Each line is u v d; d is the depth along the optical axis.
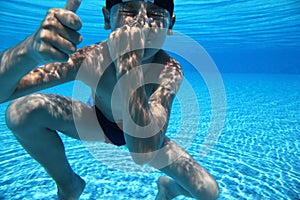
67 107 0.84
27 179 1.50
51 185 1.44
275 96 5.06
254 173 1.68
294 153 2.07
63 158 0.90
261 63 21.92
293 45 12.65
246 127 2.84
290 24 8.38
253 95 5.18
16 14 6.88
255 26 8.76
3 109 3.38
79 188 0.99
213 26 8.73
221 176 1.62
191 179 0.87
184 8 6.88
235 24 8.53
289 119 3.21
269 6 6.89
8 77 0.53
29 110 0.77
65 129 0.87
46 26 0.40
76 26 0.40
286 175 1.66
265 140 2.40
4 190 1.37
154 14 0.62
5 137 2.28
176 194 1.07
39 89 0.69
